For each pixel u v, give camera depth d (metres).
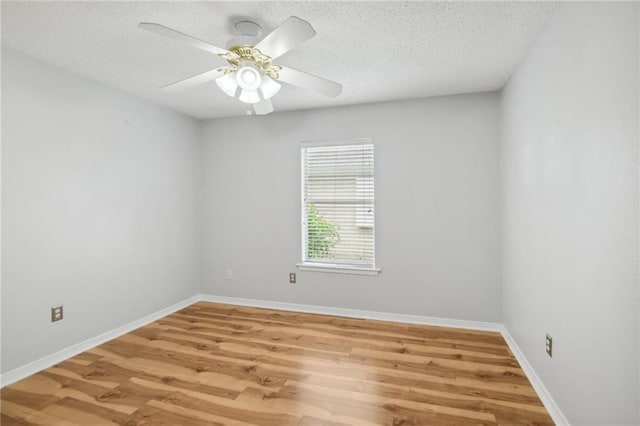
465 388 2.11
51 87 2.46
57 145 2.50
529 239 2.23
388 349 2.69
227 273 3.99
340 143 3.51
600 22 1.34
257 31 1.92
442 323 3.21
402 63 2.45
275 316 3.52
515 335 2.59
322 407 1.92
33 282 2.33
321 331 3.08
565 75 1.66
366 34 2.03
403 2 1.71
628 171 1.17
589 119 1.44
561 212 1.72
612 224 1.28
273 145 3.78
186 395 2.04
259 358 2.54
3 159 2.17
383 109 3.36
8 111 2.20
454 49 2.22
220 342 2.84
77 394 2.06
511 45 2.16
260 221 3.85
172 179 3.65
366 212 3.48
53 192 2.47
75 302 2.62
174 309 3.68
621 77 1.21
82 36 2.07
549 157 1.87
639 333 1.13
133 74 2.67
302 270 3.69
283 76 2.04
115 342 2.85
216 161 4.02
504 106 2.86
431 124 3.22
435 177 3.21
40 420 1.81
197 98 3.27
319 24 1.92
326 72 2.61
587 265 1.46
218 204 4.02
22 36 2.06
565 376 1.68
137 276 3.20
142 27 1.49
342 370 2.35
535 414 1.84
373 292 3.43
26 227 2.29
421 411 1.88
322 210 3.64
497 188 3.05
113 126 2.95
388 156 3.35
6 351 2.18
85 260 2.71
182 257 3.80
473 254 3.12
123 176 3.05
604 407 1.34
